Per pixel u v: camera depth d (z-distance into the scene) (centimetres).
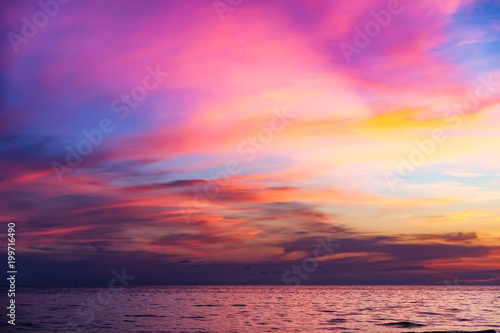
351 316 5991
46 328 4394
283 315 6184
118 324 4812
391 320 5369
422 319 5512
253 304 9350
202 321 5209
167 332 4066
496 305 8756
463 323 4947
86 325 4662
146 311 7038
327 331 4166
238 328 4438
